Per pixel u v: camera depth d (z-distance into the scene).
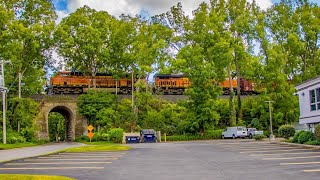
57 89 63.38
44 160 22.11
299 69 60.41
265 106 54.69
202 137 55.69
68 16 60.31
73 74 64.62
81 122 58.16
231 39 57.41
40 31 53.25
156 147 34.31
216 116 55.38
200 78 54.84
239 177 13.98
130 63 60.38
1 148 36.78
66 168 17.72
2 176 14.48
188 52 56.59
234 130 54.03
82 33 59.41
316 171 14.89
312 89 34.56
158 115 57.00
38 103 55.66
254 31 57.59
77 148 31.92
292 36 57.25
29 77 56.00
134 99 59.66
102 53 60.47
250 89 67.38
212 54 56.78
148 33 60.41
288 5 61.31
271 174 14.47
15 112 51.97
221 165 17.81
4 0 52.53
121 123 55.97
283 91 54.81
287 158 19.91
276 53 55.75
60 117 82.19
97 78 65.00
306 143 30.05
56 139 81.75
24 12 54.50
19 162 21.36
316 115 33.72
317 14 60.22
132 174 15.38
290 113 53.75
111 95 59.62
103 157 23.44
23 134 51.31
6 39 50.53
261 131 53.41
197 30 59.69
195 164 18.56
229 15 59.62
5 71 51.25
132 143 46.84
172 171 16.05
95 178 14.45
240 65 59.56
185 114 56.91
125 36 61.00
